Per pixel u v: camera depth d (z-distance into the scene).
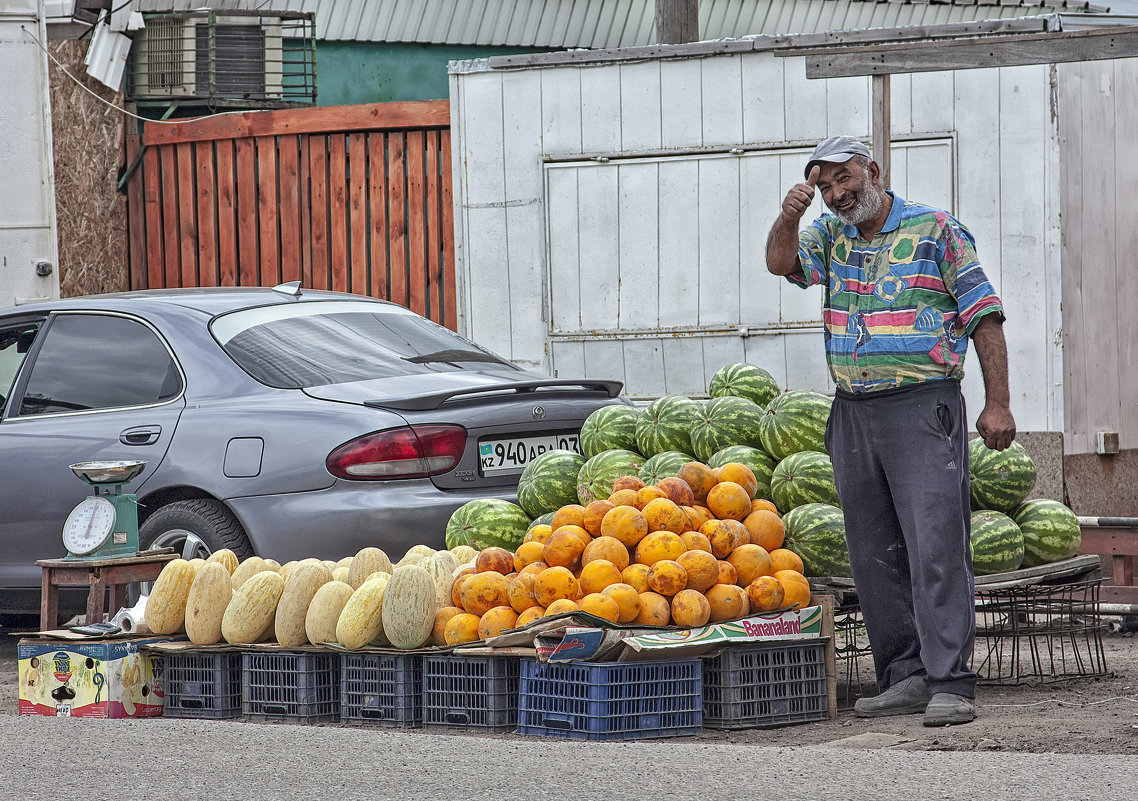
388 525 13.29
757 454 12.79
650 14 30.83
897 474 10.78
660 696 10.59
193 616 11.76
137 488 14.16
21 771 9.14
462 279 22.47
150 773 9.04
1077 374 19.84
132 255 25.50
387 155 23.86
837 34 20.05
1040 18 18.64
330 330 15.15
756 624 10.93
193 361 14.55
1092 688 11.99
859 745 9.86
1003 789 8.12
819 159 10.70
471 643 10.98
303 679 11.50
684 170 21.22
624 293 21.59
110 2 25.23
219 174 24.83
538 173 21.94
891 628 11.33
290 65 28.50
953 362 10.69
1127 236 20.94
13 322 15.90
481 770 8.95
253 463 13.73
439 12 29.47
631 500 11.34
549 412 14.46
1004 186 19.64
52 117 24.67
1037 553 12.78
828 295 11.10
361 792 8.43
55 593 12.64
